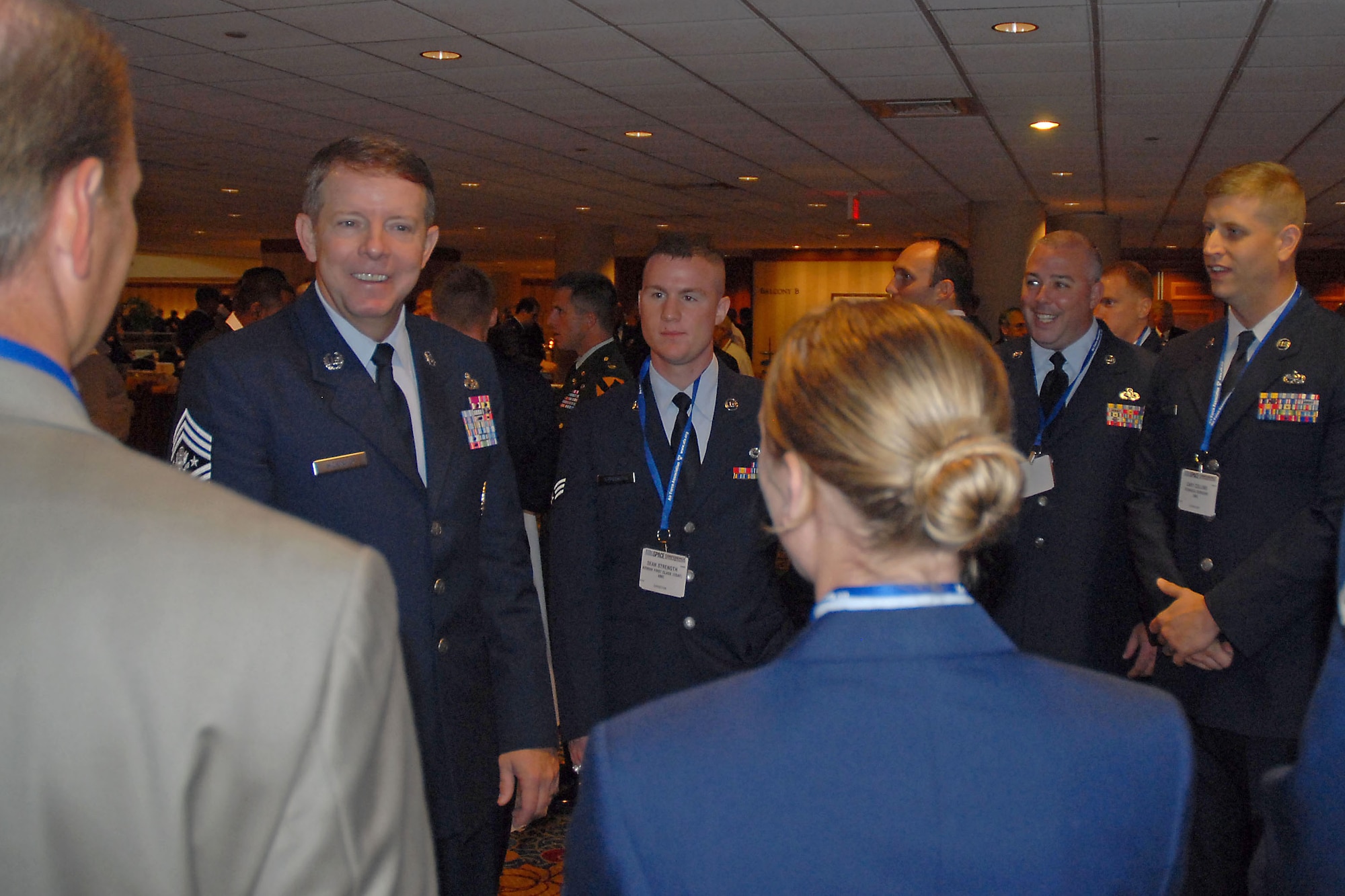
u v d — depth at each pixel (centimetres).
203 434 160
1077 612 255
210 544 61
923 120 762
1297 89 643
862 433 77
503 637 188
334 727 61
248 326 171
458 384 185
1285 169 223
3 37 62
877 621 79
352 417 165
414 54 585
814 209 1347
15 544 59
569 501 225
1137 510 245
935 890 72
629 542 221
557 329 443
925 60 590
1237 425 226
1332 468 210
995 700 77
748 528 215
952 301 337
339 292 168
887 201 1252
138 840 56
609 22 520
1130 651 262
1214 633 216
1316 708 92
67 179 65
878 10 495
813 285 1995
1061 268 259
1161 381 249
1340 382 213
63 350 67
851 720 75
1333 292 1892
